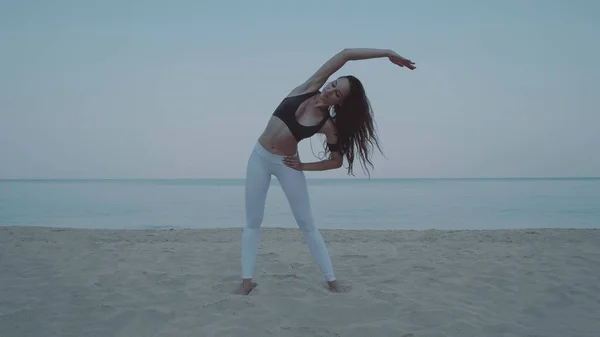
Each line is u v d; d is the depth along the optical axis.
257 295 3.58
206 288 3.79
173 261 4.98
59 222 13.05
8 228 8.25
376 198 28.34
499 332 2.89
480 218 14.46
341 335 2.81
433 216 15.33
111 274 4.26
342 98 3.34
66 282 4.01
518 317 3.18
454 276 4.29
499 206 20.02
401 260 5.08
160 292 3.67
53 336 2.79
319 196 31.66
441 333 2.83
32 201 24.22
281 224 12.81
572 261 4.90
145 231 8.22
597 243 6.40
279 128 3.41
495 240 6.89
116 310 3.22
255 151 3.55
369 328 2.90
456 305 3.39
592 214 15.59
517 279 4.15
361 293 3.65
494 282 4.07
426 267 4.63
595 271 4.48
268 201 23.64
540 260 5.04
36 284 3.94
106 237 7.25
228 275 4.23
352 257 5.29
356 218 14.76
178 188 56.44
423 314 3.14
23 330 2.88
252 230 3.71
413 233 8.08
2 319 3.05
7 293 3.67
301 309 3.26
